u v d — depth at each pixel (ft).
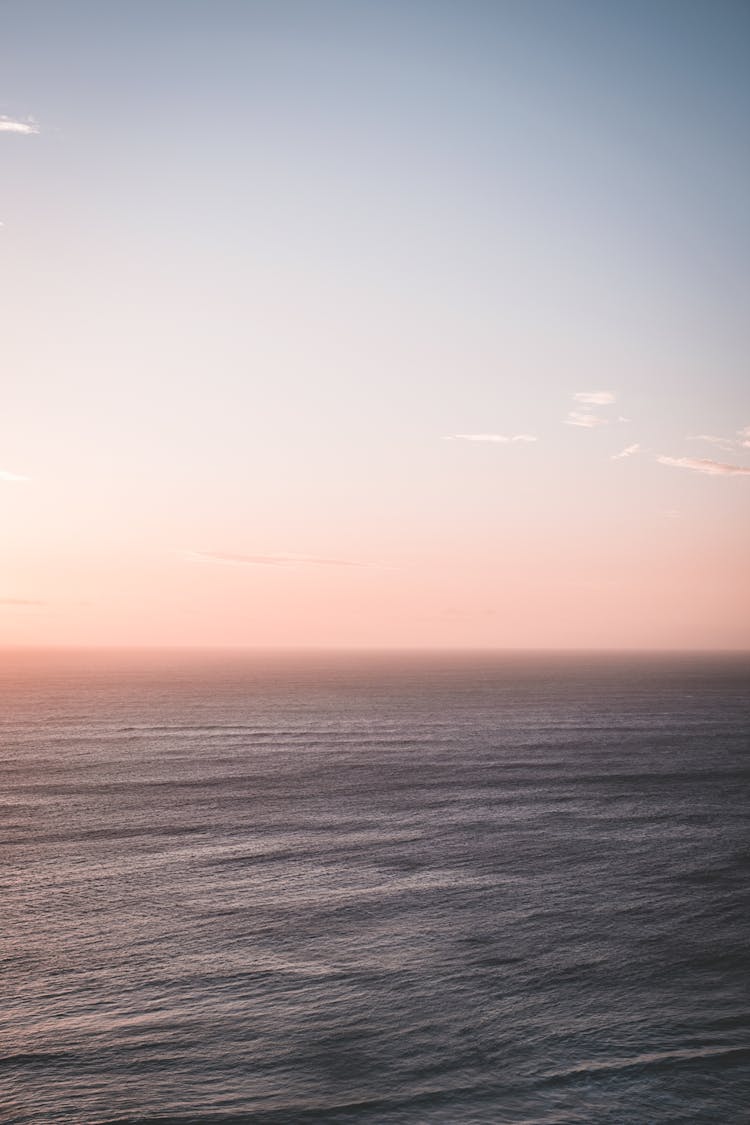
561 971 91.45
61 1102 65.82
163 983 88.28
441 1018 80.12
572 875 127.65
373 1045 74.84
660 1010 82.23
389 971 91.15
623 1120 62.75
